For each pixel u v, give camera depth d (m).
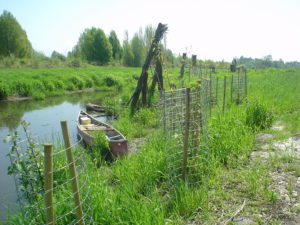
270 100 12.95
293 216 4.31
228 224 4.25
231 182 5.46
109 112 15.78
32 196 4.73
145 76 12.78
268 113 9.56
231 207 4.69
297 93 15.65
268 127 9.31
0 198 6.27
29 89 24.27
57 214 4.05
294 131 8.58
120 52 76.38
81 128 10.16
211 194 5.09
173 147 5.69
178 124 5.73
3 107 19.70
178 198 4.77
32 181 4.68
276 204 4.66
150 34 14.19
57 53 58.62
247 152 6.86
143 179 5.71
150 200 4.53
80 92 28.67
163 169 5.87
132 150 8.63
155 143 7.37
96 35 64.62
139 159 6.54
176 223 4.27
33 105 20.70
